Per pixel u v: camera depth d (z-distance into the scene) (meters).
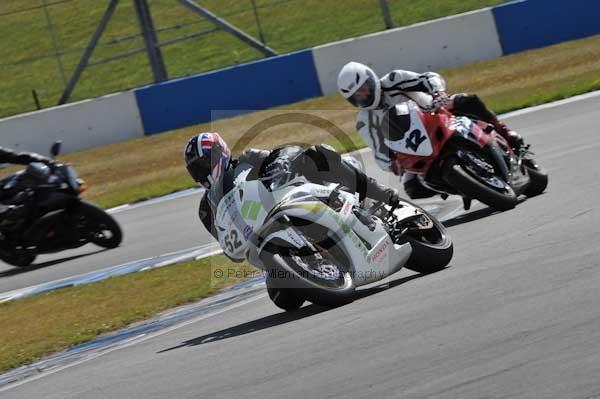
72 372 22.70
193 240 38.69
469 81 66.56
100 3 102.94
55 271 39.50
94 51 94.00
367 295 23.06
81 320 29.20
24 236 40.94
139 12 74.06
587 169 34.09
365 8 90.12
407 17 86.62
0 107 86.25
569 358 15.20
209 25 93.75
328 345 18.89
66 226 41.06
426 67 72.44
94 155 68.44
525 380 14.71
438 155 29.88
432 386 15.24
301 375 17.30
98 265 38.34
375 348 17.92
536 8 72.69
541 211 28.81
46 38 98.12
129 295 31.23
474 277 22.17
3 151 40.75
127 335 25.81
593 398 13.48
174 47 91.56
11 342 28.44
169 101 71.19
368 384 15.95
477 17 72.62
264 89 71.38
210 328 23.83
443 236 24.75
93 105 70.75
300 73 71.69
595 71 60.50
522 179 31.89
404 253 23.59
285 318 22.66
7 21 102.00
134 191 55.72
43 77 90.81
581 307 17.64
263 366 18.47
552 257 22.30
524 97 57.12
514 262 22.78
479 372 15.44
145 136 71.00
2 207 40.69
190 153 22.06
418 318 19.41
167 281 32.00
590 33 73.25
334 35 86.25
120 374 21.02
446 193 31.42
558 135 43.38
